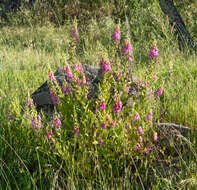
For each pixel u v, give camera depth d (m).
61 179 2.73
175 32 8.21
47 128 2.80
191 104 3.92
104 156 2.81
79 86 2.90
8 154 3.09
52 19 11.97
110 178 2.73
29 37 9.92
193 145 3.11
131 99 3.42
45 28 10.54
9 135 3.29
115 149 2.81
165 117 3.87
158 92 3.23
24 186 2.72
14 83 5.05
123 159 2.85
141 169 2.90
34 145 3.04
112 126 2.75
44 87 4.19
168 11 8.38
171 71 4.53
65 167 2.88
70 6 11.94
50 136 2.80
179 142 3.21
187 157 3.04
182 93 4.25
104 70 2.81
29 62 6.68
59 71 4.35
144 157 2.94
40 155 3.05
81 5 12.02
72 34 3.08
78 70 2.98
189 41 8.06
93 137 2.74
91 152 2.75
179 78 4.80
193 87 4.30
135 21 9.09
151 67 3.06
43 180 2.81
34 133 3.04
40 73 5.69
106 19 10.15
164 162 2.98
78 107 2.93
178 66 5.13
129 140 2.92
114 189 2.66
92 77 3.80
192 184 2.60
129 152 2.85
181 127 3.42
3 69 5.78
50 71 2.94
